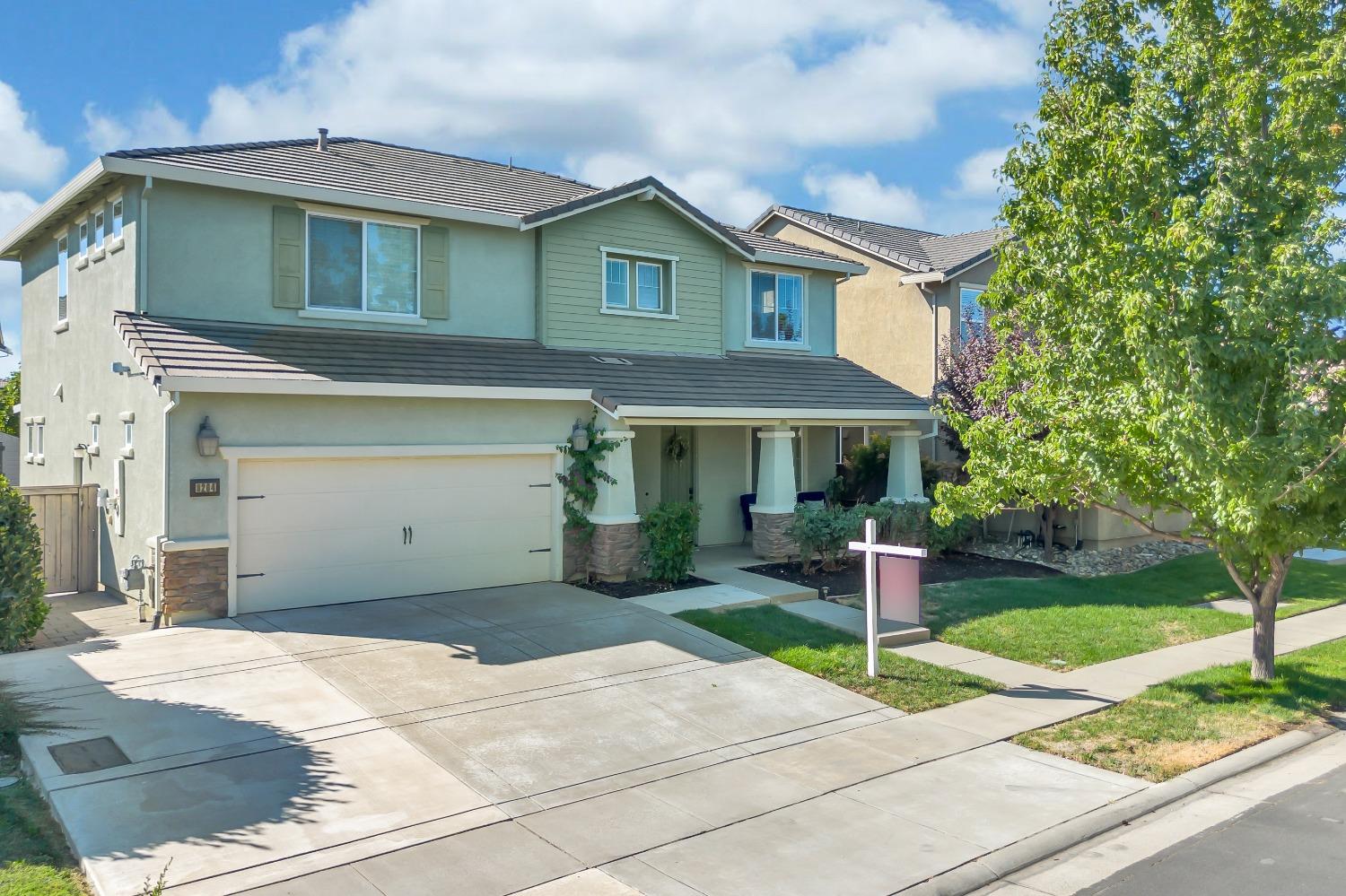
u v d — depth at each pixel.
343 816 6.91
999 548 19.58
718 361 19.17
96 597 14.14
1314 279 8.40
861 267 21.83
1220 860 6.61
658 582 15.20
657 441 18.84
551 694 9.77
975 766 8.33
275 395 12.55
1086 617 13.91
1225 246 9.40
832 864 6.41
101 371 14.95
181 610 11.95
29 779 7.43
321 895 5.80
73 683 9.52
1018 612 14.15
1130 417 9.61
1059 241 10.62
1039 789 7.82
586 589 14.62
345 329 15.09
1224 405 8.96
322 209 14.84
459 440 14.12
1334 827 7.19
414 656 10.78
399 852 6.42
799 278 21.19
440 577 14.09
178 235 13.63
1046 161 11.01
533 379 14.99
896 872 6.32
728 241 19.16
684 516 15.31
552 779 7.78
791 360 20.64
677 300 18.88
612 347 17.95
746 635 12.09
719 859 6.45
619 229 18.03
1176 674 11.32
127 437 13.66
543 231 17.03
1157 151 9.87
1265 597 10.66
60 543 14.69
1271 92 9.55
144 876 5.88
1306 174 9.45
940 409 12.19
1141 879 6.34
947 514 11.05
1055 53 11.10
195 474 12.01
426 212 15.50
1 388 33.31
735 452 19.91
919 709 9.91
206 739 8.18
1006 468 10.55
